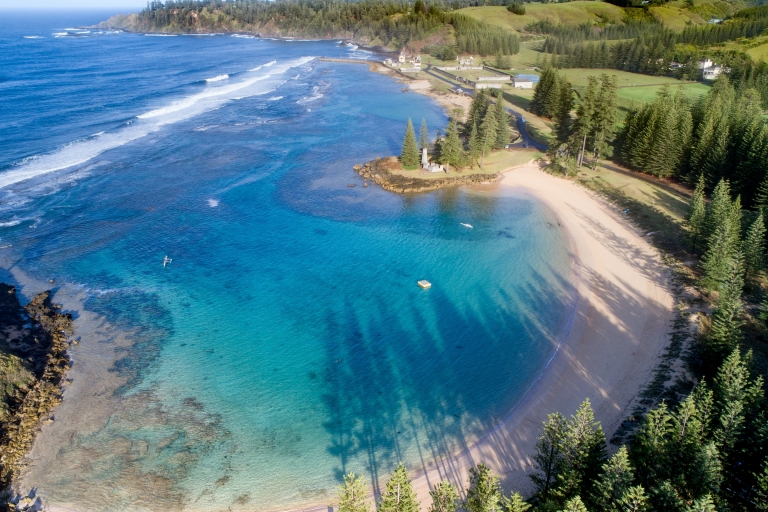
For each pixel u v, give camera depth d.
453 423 45.88
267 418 46.28
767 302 53.78
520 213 88.06
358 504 31.66
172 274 68.38
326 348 55.53
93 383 49.47
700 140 91.25
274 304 62.81
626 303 62.22
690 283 64.12
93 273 67.75
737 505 34.34
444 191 97.38
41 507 37.66
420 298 64.31
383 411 47.25
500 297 64.38
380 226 83.19
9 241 73.75
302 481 40.19
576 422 35.50
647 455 35.91
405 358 54.12
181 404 47.50
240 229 81.19
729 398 38.94
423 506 37.53
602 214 87.06
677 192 92.44
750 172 81.19
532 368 52.31
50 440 43.00
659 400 46.00
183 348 54.88
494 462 41.78
